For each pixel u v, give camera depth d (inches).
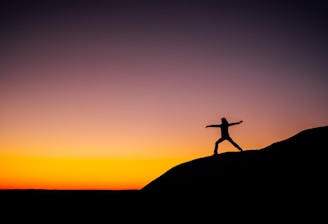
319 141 381.4
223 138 460.4
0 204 522.3
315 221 240.4
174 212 331.6
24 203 534.9
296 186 300.5
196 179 401.4
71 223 379.6
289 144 404.8
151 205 372.2
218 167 415.8
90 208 441.7
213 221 287.0
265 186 320.8
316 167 322.7
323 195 271.6
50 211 465.7
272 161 372.2
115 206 416.5
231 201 314.7
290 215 258.7
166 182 432.8
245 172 369.4
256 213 278.4
